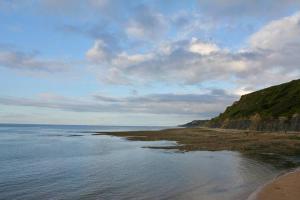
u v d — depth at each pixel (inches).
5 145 2201.0
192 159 1326.3
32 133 4446.4
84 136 3464.6
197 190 752.3
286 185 705.6
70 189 792.9
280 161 1228.5
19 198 714.8
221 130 3597.4
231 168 1074.7
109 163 1254.3
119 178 927.0
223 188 764.0
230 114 4372.5
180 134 3164.4
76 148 1948.8
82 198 704.4
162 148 1820.9
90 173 1023.6
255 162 1208.2
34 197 720.3
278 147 1739.7
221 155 1451.8
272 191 657.0
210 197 680.4
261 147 1743.4
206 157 1386.6
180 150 1689.2
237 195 684.1
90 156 1504.7
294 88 3735.2
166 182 856.3
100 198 701.9
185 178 908.0
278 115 3083.2
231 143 1983.3
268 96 3964.1
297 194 630.5
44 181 896.9
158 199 682.2
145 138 2792.8
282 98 3639.3
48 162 1302.9
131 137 3011.8
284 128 2780.5
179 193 728.3
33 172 1054.4
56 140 2780.5
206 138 2463.1
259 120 3267.7
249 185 783.7
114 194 735.1
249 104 4158.5
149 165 1178.6
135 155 1507.1
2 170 1100.5
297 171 921.5
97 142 2461.9
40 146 2112.5
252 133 2689.5
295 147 1736.0
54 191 773.9
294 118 2738.7
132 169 1093.1
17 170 1100.5
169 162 1247.5
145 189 778.2
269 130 2977.4
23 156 1524.4
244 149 1667.1
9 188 810.8
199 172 1007.0
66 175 991.0
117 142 2434.8
